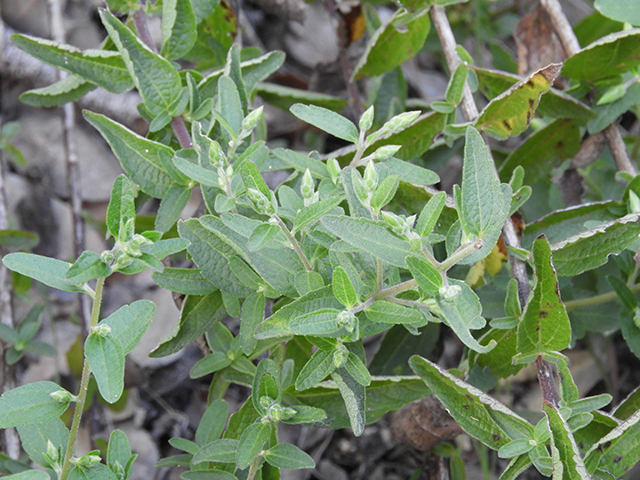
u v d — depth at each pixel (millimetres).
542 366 573
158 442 768
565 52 699
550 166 698
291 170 750
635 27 663
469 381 664
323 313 521
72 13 894
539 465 547
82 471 545
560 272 604
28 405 530
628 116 943
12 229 750
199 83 624
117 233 507
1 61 800
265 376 551
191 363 792
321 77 929
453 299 504
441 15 662
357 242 505
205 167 584
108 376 513
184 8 615
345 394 539
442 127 649
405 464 773
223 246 570
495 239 505
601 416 579
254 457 548
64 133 773
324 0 792
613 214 643
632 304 631
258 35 978
